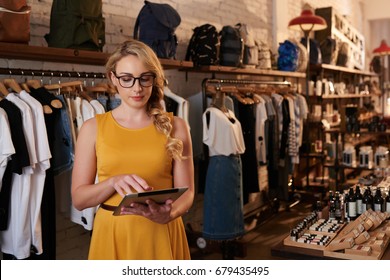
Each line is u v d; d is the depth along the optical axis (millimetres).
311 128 6457
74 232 3393
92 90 3158
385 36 11445
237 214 3869
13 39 2467
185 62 3660
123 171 1657
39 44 3098
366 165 5434
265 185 6047
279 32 6527
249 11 5773
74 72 2967
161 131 1690
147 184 1591
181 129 1797
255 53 4852
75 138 2828
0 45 2387
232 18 5352
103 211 1711
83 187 1653
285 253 2143
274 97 5195
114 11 3684
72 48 2812
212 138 3736
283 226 5047
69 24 2809
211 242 4047
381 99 10625
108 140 1669
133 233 1671
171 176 1748
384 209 2678
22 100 2527
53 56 2760
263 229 4945
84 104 2896
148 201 1482
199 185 4219
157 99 1762
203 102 4051
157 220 1558
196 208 4676
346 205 2660
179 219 1828
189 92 4535
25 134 2436
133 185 1511
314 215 2629
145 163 1659
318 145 6266
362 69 9812
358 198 2670
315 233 2363
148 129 1700
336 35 8047
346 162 5598
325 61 7164
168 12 3549
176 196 1531
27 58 2895
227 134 3756
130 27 3836
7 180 2430
